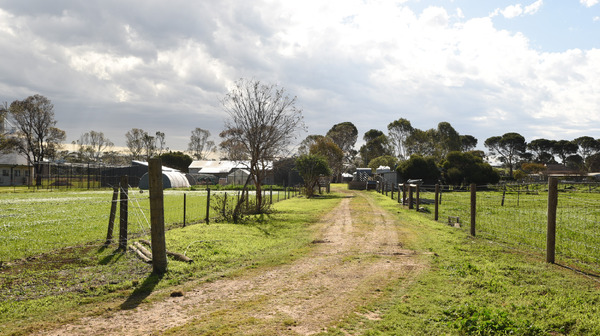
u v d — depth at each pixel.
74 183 63.00
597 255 8.94
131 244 10.05
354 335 4.61
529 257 9.00
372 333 4.66
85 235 11.71
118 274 7.34
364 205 25.30
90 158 99.69
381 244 10.86
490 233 12.70
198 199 28.86
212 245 10.04
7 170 62.03
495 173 51.91
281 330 4.75
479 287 6.55
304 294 6.28
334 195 38.88
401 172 53.19
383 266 8.20
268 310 5.51
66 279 6.94
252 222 15.53
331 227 14.44
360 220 16.72
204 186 54.75
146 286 6.65
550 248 8.40
